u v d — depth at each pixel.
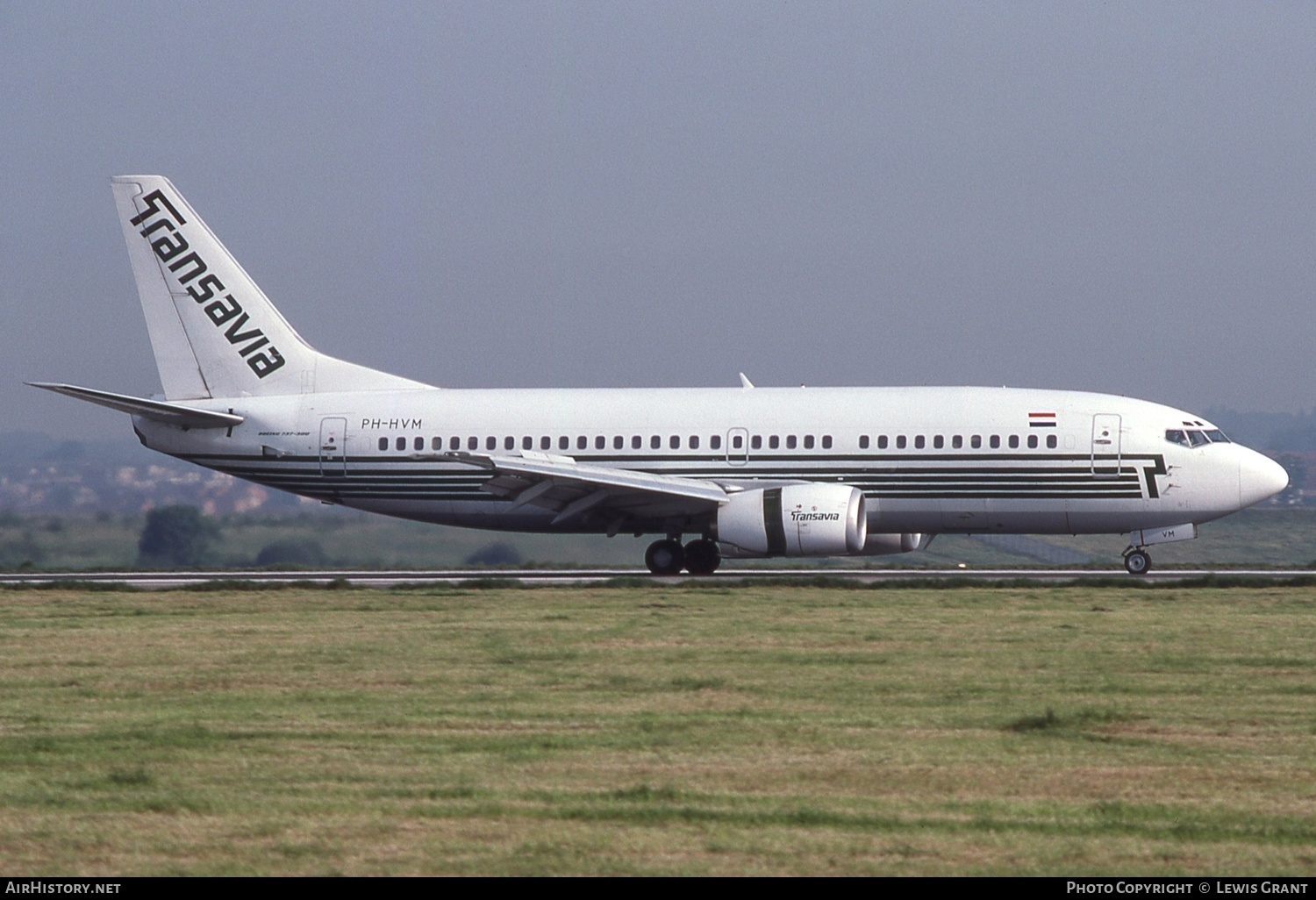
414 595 129.75
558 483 149.75
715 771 56.41
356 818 49.41
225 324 167.00
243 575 174.88
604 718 67.25
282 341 167.00
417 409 161.75
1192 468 144.88
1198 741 61.41
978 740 61.78
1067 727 64.50
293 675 81.19
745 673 80.19
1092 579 134.25
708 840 46.62
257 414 163.88
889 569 172.25
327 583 141.38
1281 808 50.69
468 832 47.75
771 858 44.84
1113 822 48.94
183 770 57.03
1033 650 88.06
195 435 164.88
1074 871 43.62
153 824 48.91
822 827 48.31
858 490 147.12
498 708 70.19
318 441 162.25
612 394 159.38
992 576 149.00
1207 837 47.28
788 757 58.75
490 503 160.38
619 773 56.22
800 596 122.56
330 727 65.69
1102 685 75.19
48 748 61.34
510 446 158.12
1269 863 44.50
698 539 159.12
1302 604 112.62
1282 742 61.22
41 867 44.44
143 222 167.62
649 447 154.75
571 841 46.59
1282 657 84.50
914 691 74.00
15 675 82.31
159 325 167.75
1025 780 54.78
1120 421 146.62
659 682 77.12
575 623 104.50
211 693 75.62
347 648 92.12
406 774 56.16
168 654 90.19
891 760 58.19
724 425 153.62
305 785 54.28
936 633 96.12
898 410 150.88
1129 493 145.75
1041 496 147.12
